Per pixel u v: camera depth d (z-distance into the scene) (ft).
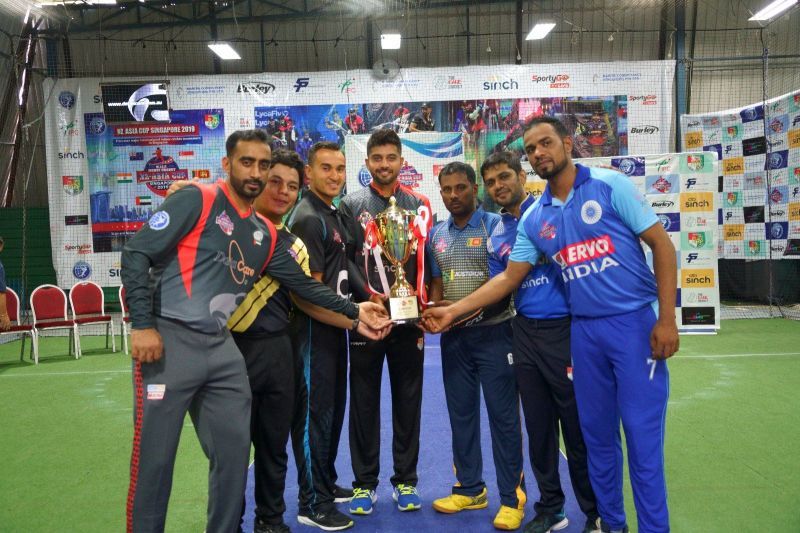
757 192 33.22
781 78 40.73
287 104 38.83
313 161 9.75
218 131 39.04
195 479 11.98
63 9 40.88
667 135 38.70
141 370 6.89
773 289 37.47
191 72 43.06
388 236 9.59
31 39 40.63
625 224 7.49
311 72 38.70
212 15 42.04
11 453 13.79
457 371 9.84
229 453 7.34
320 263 9.46
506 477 9.42
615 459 8.06
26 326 25.04
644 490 7.44
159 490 6.98
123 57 42.88
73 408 17.78
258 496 8.88
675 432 14.03
